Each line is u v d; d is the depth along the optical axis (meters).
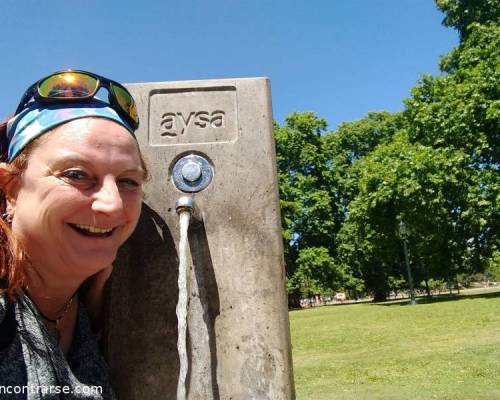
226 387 0.67
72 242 0.50
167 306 0.70
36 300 0.54
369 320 4.76
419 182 6.45
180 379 0.64
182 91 0.78
